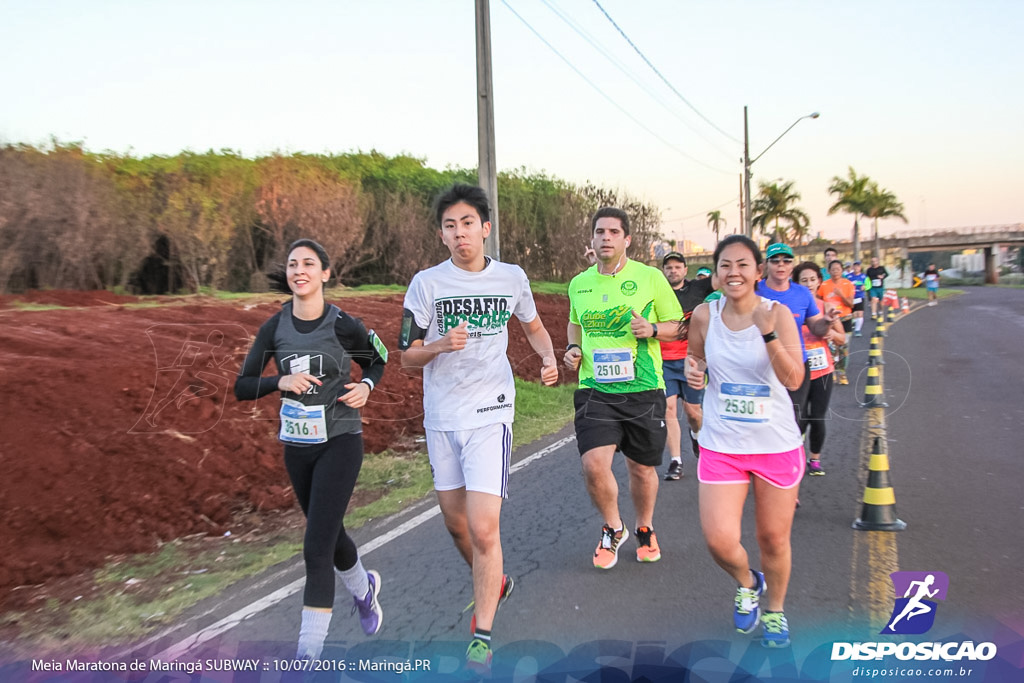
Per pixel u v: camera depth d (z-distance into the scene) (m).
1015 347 16.41
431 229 24.83
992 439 8.07
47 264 13.82
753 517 5.81
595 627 3.99
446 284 3.89
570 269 31.36
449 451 3.93
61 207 13.60
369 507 6.38
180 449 6.63
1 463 5.58
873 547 5.04
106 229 14.51
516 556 5.15
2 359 7.05
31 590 4.73
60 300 11.68
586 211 32.28
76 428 6.29
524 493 6.76
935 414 9.38
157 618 4.31
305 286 3.67
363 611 3.97
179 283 16.73
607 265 4.97
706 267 6.84
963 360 14.35
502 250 29.75
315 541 3.55
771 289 6.62
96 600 4.59
